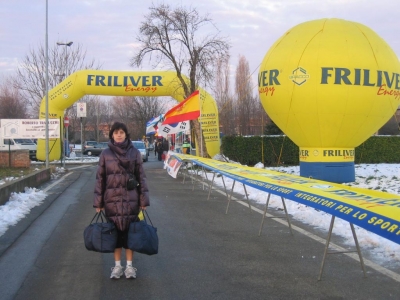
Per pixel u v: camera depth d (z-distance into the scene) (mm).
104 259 7098
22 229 9320
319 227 9180
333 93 14055
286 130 15781
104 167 5801
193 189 16266
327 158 15406
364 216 4660
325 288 5668
